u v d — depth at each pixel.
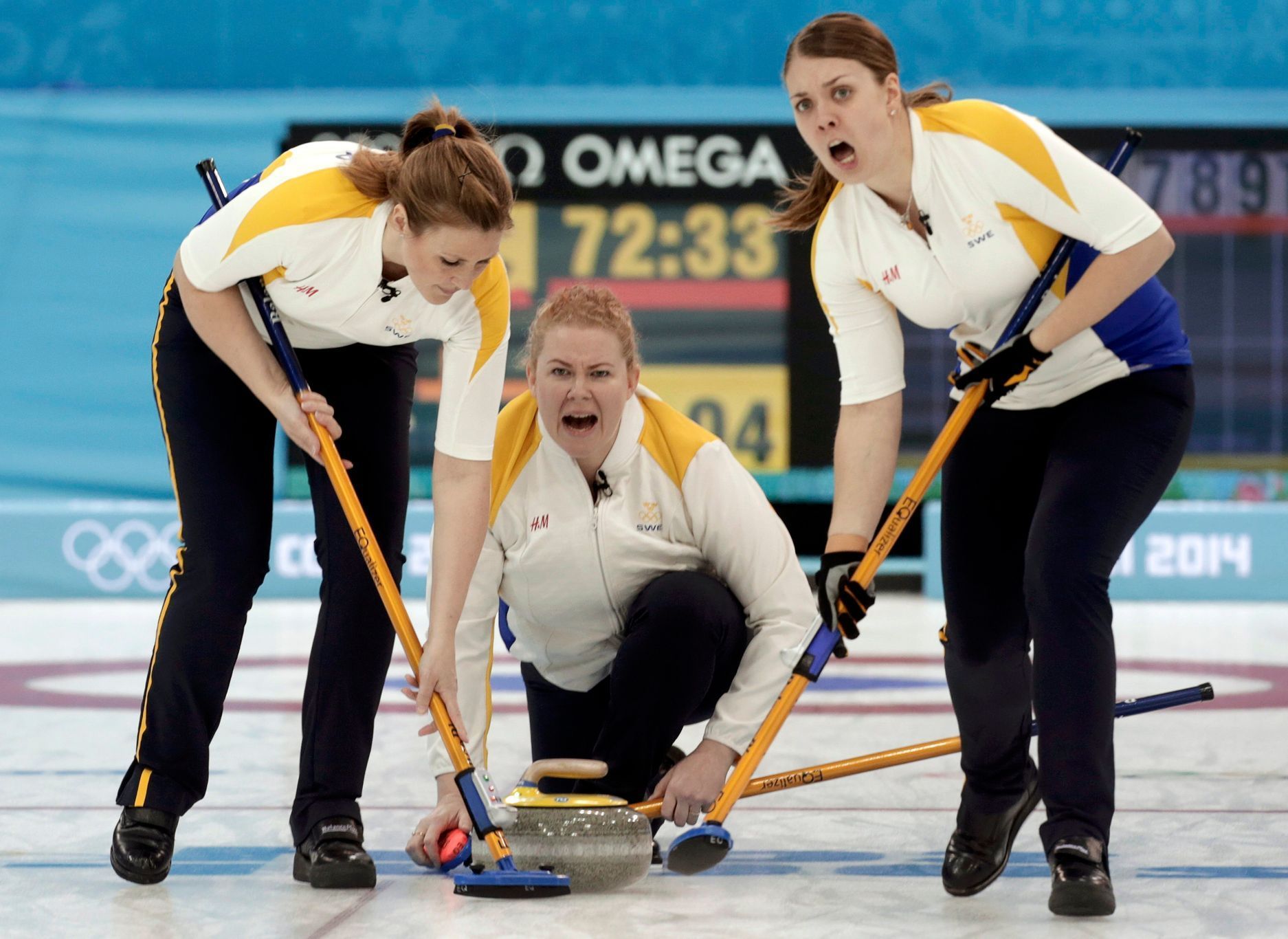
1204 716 15.63
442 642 8.18
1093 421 8.30
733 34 37.06
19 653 22.86
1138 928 7.15
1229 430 35.66
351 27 37.31
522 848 7.98
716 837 7.80
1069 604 7.72
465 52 37.28
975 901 7.83
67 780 11.73
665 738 8.84
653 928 7.16
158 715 8.38
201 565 8.48
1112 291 7.92
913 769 12.45
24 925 7.21
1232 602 33.34
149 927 7.18
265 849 9.21
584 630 9.37
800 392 35.81
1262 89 36.94
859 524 8.65
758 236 35.88
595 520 8.98
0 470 35.81
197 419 8.59
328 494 8.69
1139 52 37.00
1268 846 9.20
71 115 36.28
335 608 8.56
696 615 8.69
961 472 8.77
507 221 7.62
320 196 8.02
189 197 36.31
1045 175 7.92
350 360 8.88
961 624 8.52
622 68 37.16
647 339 35.88
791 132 35.91
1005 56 37.06
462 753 8.02
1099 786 7.62
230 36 37.44
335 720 8.45
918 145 8.08
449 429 8.48
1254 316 35.75
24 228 36.00
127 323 36.12
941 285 8.39
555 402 8.59
